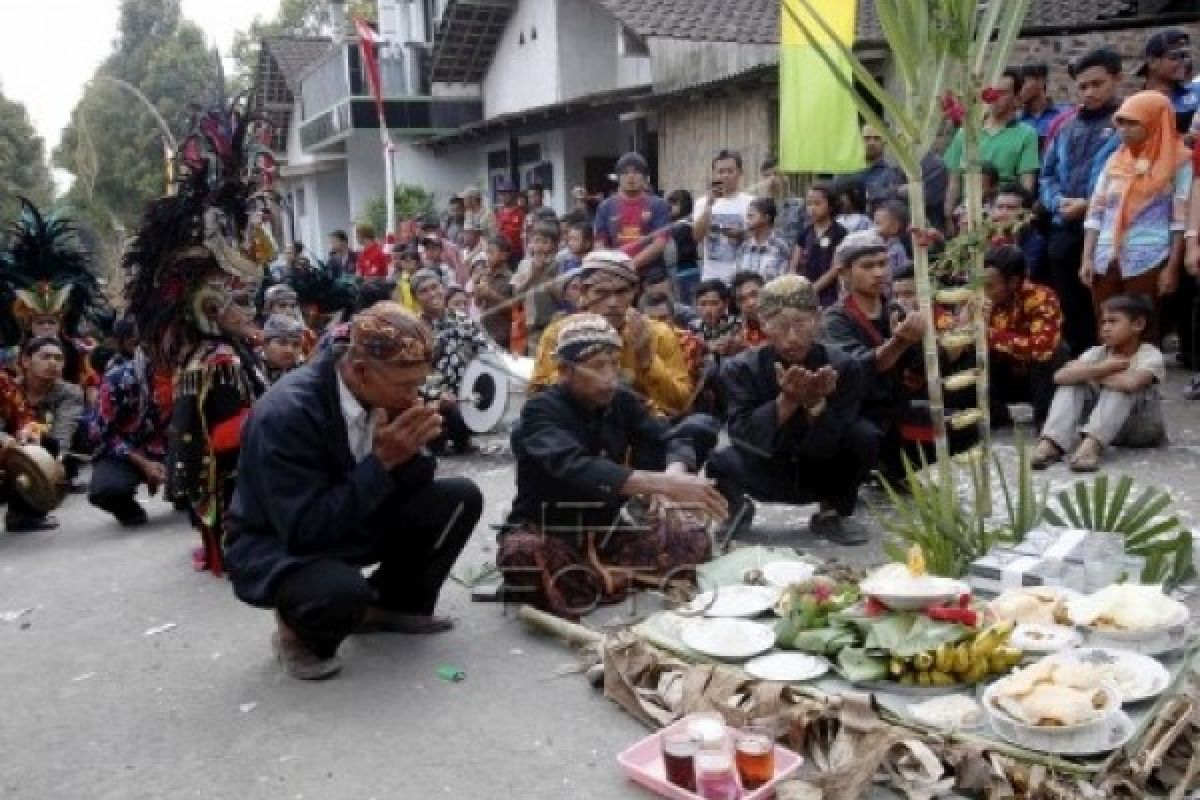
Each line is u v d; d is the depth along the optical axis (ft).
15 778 10.59
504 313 30.76
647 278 26.66
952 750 9.25
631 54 44.11
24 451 19.16
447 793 9.83
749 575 13.52
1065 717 9.01
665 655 11.57
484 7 59.82
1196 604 12.80
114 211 70.59
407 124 67.51
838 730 9.86
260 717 11.54
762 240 26.02
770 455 15.84
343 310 25.90
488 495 20.33
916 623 10.75
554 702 11.51
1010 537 13.80
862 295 17.61
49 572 17.44
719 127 40.57
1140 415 19.27
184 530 19.62
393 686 12.10
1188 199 21.33
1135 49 30.71
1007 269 20.31
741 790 9.30
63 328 23.54
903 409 17.85
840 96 17.83
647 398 17.72
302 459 11.77
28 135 84.89
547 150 57.82
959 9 12.28
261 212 16.37
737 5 42.91
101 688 12.59
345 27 74.38
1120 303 18.65
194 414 15.83
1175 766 9.21
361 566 13.02
